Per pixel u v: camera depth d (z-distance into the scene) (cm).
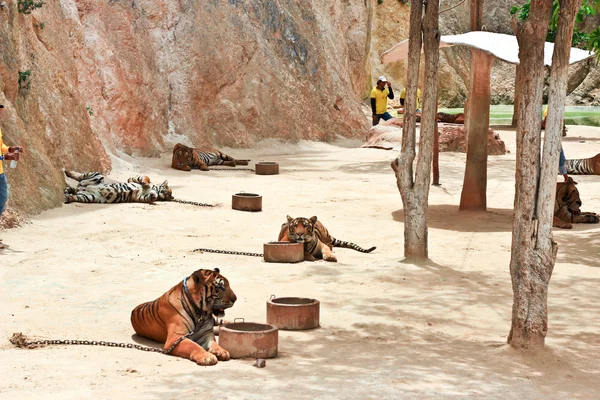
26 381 974
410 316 1375
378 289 1564
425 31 1797
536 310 1165
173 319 1138
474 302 1480
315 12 5459
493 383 1023
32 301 1428
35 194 2320
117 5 3891
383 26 8006
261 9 4916
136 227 2189
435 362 1114
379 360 1116
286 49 5056
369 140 4806
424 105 1795
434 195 2906
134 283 1572
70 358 1084
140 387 963
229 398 925
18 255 1814
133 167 3412
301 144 4878
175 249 1916
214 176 3400
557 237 2119
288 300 1335
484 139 2517
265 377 1018
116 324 1284
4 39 2414
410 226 1823
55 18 3100
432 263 1798
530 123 1170
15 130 2320
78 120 2967
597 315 1402
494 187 3075
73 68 3158
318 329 1289
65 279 1600
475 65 2495
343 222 2325
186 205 2605
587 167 3450
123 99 3669
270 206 2603
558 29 1160
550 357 1148
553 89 1167
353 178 3372
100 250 1883
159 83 4116
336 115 5322
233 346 1115
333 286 1582
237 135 4500
